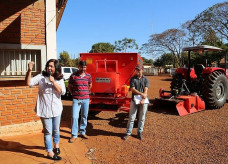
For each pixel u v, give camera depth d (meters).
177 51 40.31
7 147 3.91
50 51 4.95
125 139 4.57
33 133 4.73
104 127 5.47
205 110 7.34
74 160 3.54
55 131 3.61
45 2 4.87
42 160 3.46
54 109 3.41
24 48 4.71
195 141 4.46
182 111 6.57
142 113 4.56
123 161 3.58
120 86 6.16
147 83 4.54
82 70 4.40
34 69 4.97
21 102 4.59
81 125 4.63
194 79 7.96
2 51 4.66
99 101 5.70
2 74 4.68
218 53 23.41
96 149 4.05
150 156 3.77
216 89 7.30
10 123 4.50
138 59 6.11
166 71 44.47
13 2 4.58
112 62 6.08
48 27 4.91
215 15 26.42
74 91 4.45
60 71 3.51
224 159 3.62
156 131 5.11
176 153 3.89
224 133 4.90
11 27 4.58
